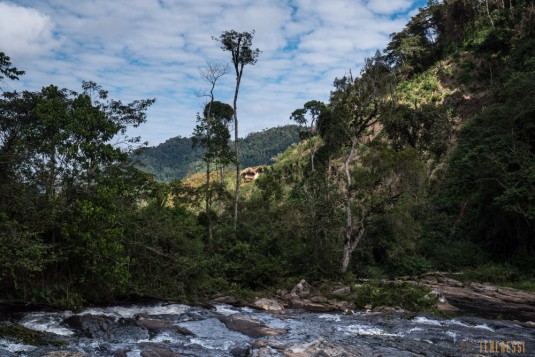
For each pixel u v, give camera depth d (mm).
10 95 17891
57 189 15570
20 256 12570
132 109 19266
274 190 42000
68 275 14875
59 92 17844
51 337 10656
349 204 25141
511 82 33406
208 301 18531
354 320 15352
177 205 28844
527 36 50500
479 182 35031
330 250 25625
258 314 15961
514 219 32344
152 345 10516
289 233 28281
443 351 11172
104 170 17438
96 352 9758
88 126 16453
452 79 65875
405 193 25562
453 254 32406
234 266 23312
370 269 29141
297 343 10336
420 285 20578
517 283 25188
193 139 31641
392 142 54156
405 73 78312
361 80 26062
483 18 70438
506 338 12945
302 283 21469
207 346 10875
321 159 55625
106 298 15688
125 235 16703
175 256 17953
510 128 32688
